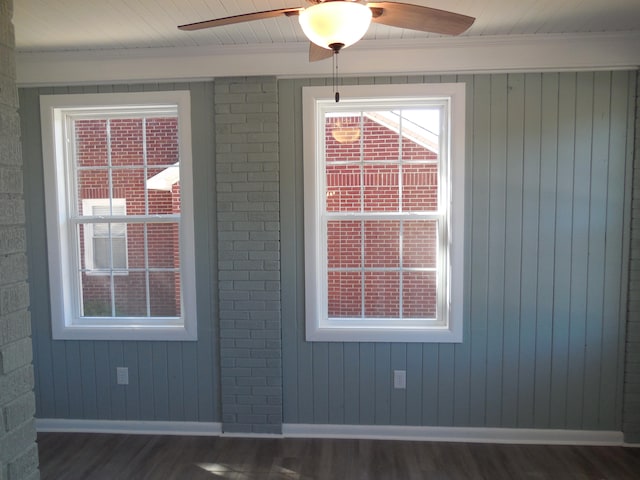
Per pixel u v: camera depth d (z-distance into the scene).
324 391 2.86
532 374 2.77
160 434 2.93
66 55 2.76
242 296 2.83
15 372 1.64
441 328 2.79
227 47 2.69
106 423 2.97
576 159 2.66
